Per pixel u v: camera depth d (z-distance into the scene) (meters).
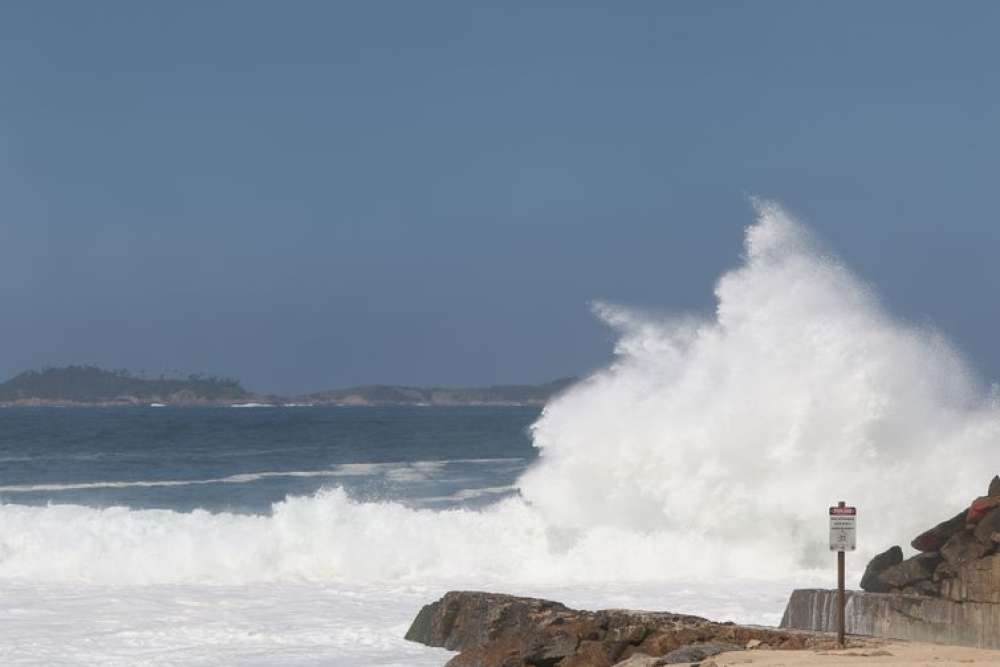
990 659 44.59
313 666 55.22
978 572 50.66
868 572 57.28
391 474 173.00
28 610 68.50
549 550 87.75
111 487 157.12
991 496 55.78
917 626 51.84
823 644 48.53
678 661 46.56
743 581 81.62
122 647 59.22
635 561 86.56
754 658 44.94
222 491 151.88
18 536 84.31
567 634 51.44
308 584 79.31
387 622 65.31
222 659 56.75
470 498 136.62
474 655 51.09
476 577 83.31
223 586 78.06
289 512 90.31
